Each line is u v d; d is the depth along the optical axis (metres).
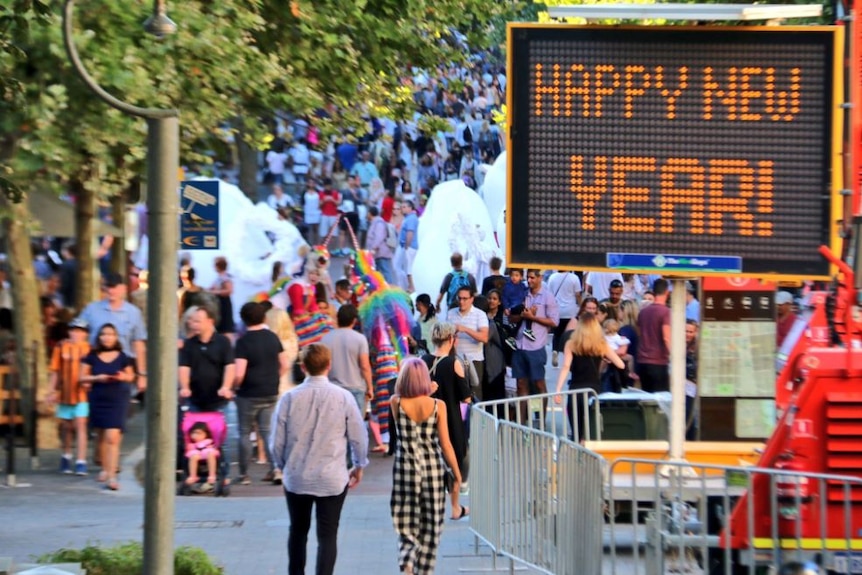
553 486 19.66
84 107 29.88
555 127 20.05
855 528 17.23
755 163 19.94
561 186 20.05
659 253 20.02
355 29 41.12
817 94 19.89
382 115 45.97
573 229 20.08
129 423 40.78
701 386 26.05
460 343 35.25
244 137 39.22
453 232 55.75
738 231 19.94
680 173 19.98
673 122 19.98
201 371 29.64
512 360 38.91
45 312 37.12
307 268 45.19
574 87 20.03
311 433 19.88
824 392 17.64
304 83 38.81
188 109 33.03
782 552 17.34
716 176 19.95
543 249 20.11
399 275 62.91
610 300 42.00
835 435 17.53
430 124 47.97
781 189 19.91
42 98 28.17
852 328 18.95
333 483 19.77
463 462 26.36
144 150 31.00
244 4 35.59
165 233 14.96
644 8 19.61
